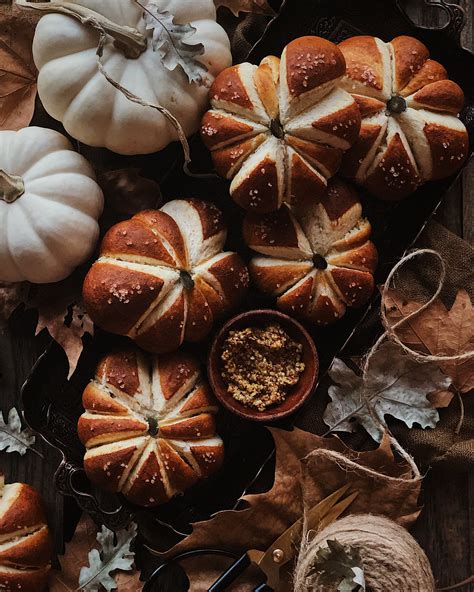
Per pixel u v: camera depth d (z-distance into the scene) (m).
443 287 0.77
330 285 0.72
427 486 0.77
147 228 0.70
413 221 0.76
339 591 0.67
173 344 0.71
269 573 0.73
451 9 0.74
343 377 0.75
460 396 0.76
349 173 0.73
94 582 0.75
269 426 0.76
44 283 0.75
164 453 0.71
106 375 0.71
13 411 0.77
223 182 0.76
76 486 0.75
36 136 0.72
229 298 0.72
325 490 0.74
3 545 0.74
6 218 0.71
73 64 0.70
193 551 0.74
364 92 0.71
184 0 0.71
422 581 0.68
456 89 0.72
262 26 0.77
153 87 0.70
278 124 0.68
